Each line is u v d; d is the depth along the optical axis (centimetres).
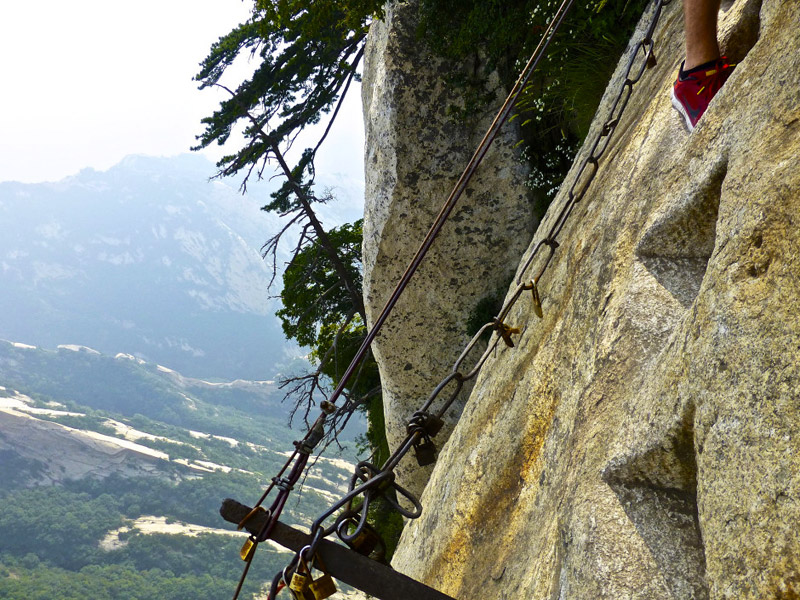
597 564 143
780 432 94
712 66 204
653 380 147
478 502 292
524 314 332
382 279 1227
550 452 230
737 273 116
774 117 129
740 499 99
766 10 183
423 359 1240
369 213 1217
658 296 177
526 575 206
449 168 1119
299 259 1920
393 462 183
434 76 1080
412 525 480
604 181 279
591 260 237
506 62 1044
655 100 260
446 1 995
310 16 1268
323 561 144
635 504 145
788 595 86
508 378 317
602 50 723
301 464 156
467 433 358
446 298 1195
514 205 1121
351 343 1900
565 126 1038
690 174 170
